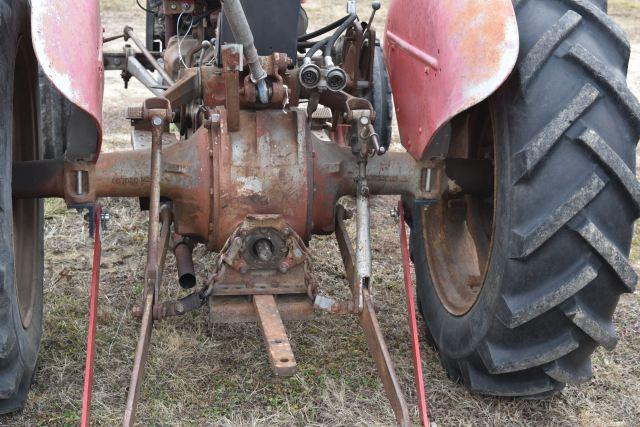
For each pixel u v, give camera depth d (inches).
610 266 91.1
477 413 108.7
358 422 105.7
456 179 109.3
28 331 103.7
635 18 489.1
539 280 93.1
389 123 172.4
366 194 103.6
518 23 93.0
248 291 101.3
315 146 108.3
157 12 187.8
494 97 98.4
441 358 119.3
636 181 90.6
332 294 143.6
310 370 117.4
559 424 107.2
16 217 115.6
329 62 109.5
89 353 94.9
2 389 92.3
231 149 102.1
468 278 115.9
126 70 173.3
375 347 96.0
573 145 90.0
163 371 115.6
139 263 153.6
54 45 84.8
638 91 304.3
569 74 89.8
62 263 152.2
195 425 103.6
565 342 95.9
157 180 99.0
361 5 477.1
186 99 117.0
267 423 104.7
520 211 92.1
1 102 86.3
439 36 96.0
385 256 161.2
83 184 101.3
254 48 96.5
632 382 117.7
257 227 99.3
